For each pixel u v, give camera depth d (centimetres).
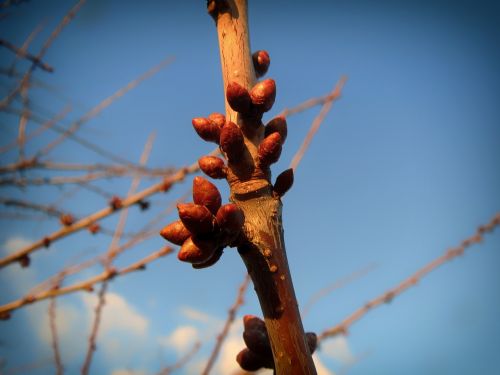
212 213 7
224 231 7
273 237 7
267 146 7
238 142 7
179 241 7
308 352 7
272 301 7
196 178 7
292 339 6
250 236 7
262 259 7
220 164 7
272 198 7
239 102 7
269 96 7
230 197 7
